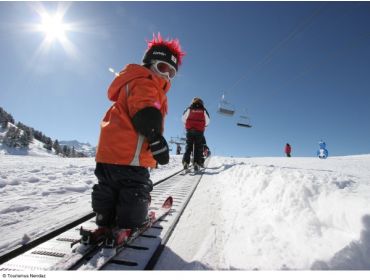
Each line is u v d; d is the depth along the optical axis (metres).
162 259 1.89
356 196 2.13
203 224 2.59
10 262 1.81
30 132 151.50
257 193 3.39
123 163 1.94
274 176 3.49
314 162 12.12
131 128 1.99
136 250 1.96
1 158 11.65
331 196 2.22
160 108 2.07
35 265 1.77
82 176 6.32
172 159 15.15
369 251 1.61
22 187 4.54
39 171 6.84
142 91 1.98
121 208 1.93
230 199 3.60
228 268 1.73
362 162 12.24
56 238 2.25
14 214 2.94
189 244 2.13
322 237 1.83
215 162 10.73
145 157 2.03
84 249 1.81
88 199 3.79
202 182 5.48
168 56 2.31
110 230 1.86
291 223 2.15
